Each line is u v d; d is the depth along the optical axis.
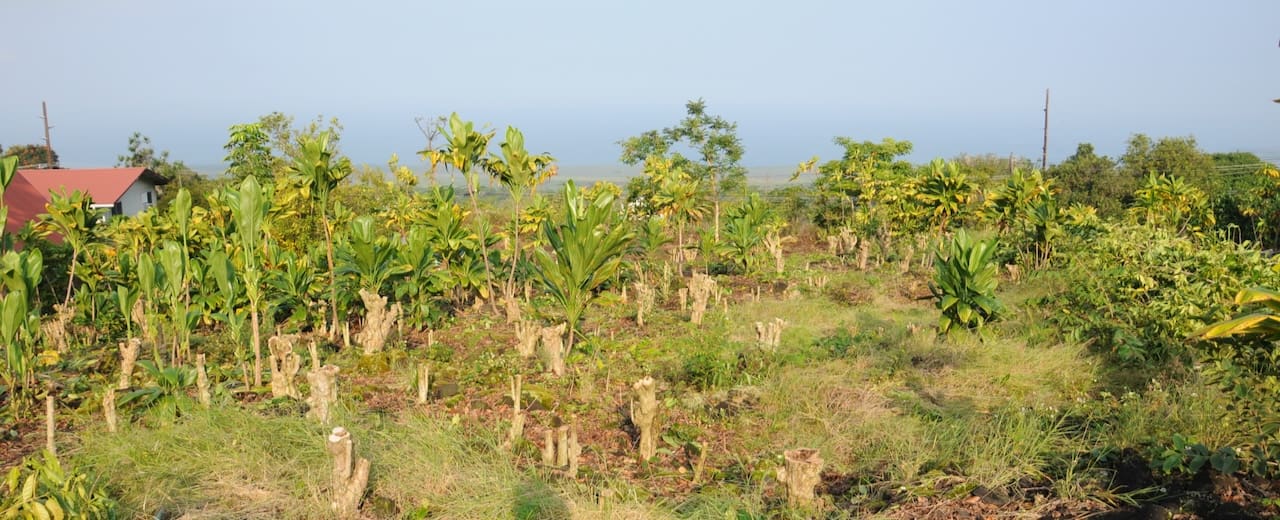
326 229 8.83
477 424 5.85
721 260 15.13
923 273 13.68
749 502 4.57
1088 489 4.55
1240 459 4.50
